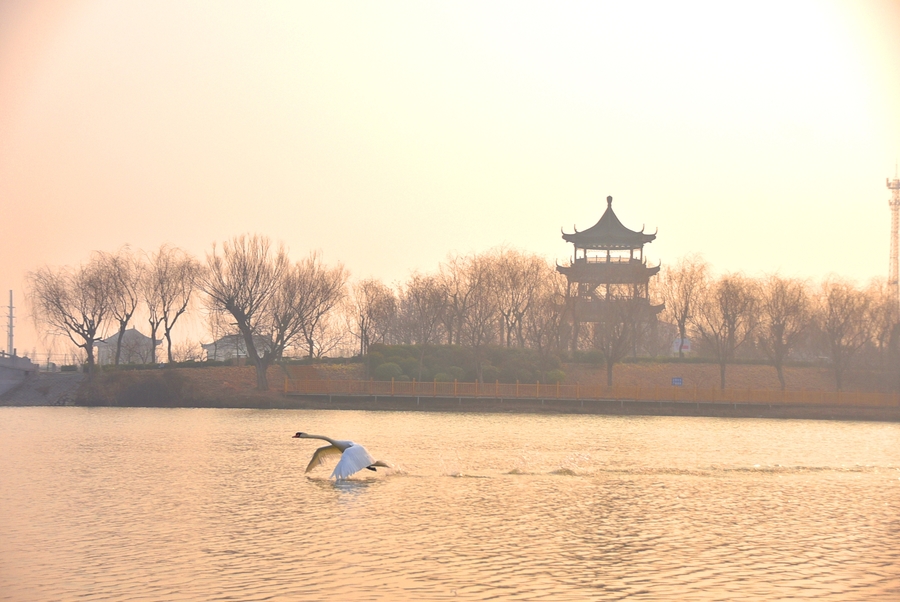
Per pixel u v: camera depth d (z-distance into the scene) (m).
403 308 144.00
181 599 22.39
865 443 64.88
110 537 28.72
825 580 24.45
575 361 119.88
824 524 31.53
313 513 32.62
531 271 127.56
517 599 22.53
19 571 24.78
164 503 34.56
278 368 112.56
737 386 118.44
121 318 114.12
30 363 108.25
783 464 49.81
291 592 22.97
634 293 124.69
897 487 40.31
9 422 75.88
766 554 27.12
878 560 26.55
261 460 47.88
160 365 114.06
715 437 68.81
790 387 118.81
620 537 29.16
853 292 119.19
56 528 30.00
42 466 45.22
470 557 26.41
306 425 73.44
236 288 104.38
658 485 40.25
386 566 25.36
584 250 134.88
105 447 54.53
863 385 118.56
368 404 97.50
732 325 120.88
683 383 118.38
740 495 37.66
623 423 83.38
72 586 23.44
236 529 29.91
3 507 33.69
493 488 38.62
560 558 26.39
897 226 153.88
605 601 22.47
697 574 24.88
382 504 34.53
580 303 129.75
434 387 99.62
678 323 135.75
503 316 126.31
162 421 77.62
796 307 116.56
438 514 32.59
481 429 71.81
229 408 97.62
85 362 120.38
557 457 50.91
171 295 117.75
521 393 100.50
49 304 108.50
